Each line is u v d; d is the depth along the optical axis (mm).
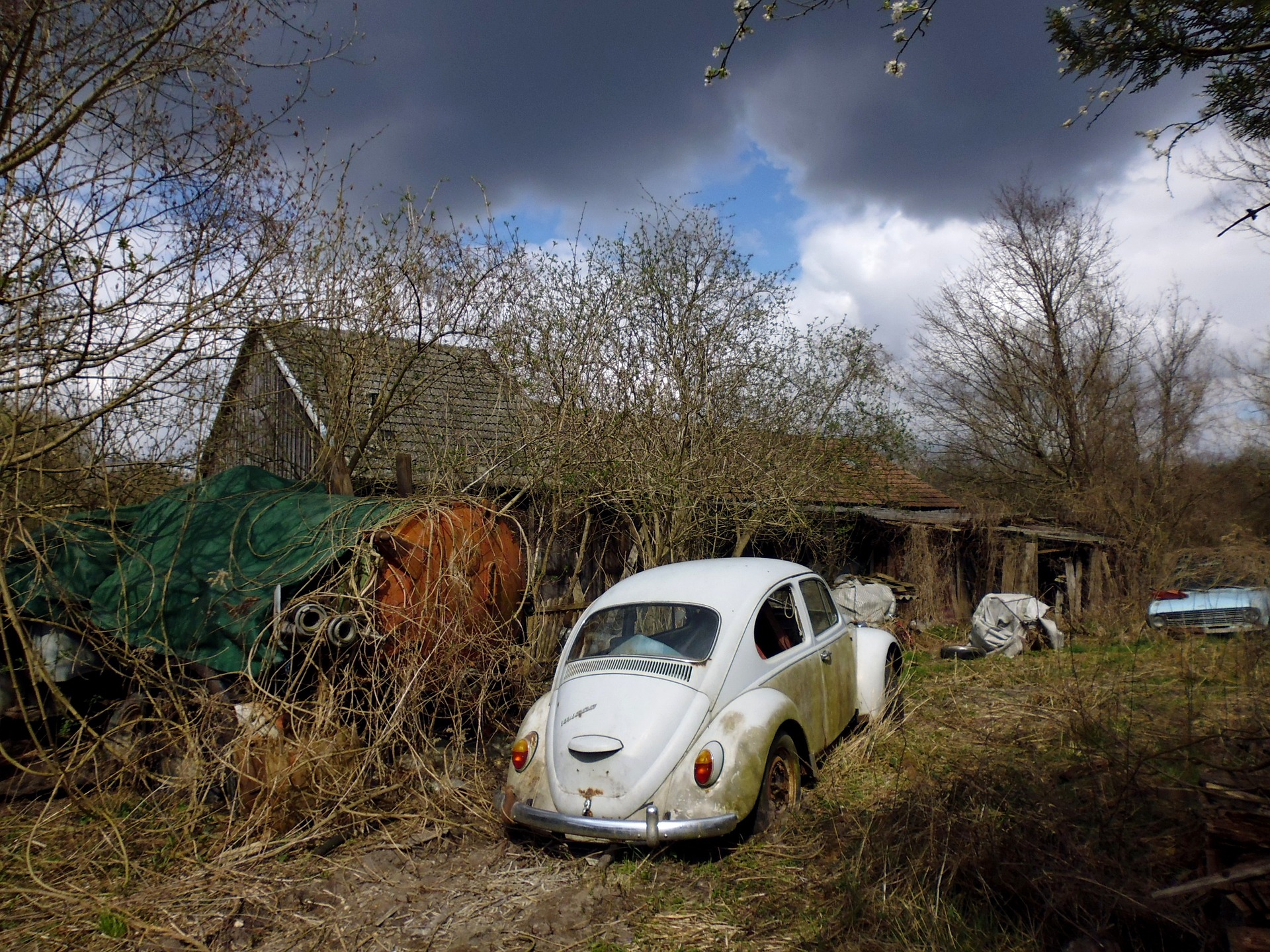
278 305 7316
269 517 6453
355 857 4945
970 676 9375
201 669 5777
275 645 5594
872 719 6723
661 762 4668
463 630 6488
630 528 11547
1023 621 11297
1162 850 3791
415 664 5969
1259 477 18781
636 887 4449
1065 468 23453
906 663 9859
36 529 6602
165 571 6191
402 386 10219
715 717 4914
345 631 5684
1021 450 24438
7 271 6059
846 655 6656
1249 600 11086
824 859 4516
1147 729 5797
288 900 4449
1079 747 5719
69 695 6570
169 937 4125
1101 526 16219
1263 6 3195
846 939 3666
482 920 4203
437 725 6652
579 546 10961
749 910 4117
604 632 5656
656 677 5035
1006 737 6375
